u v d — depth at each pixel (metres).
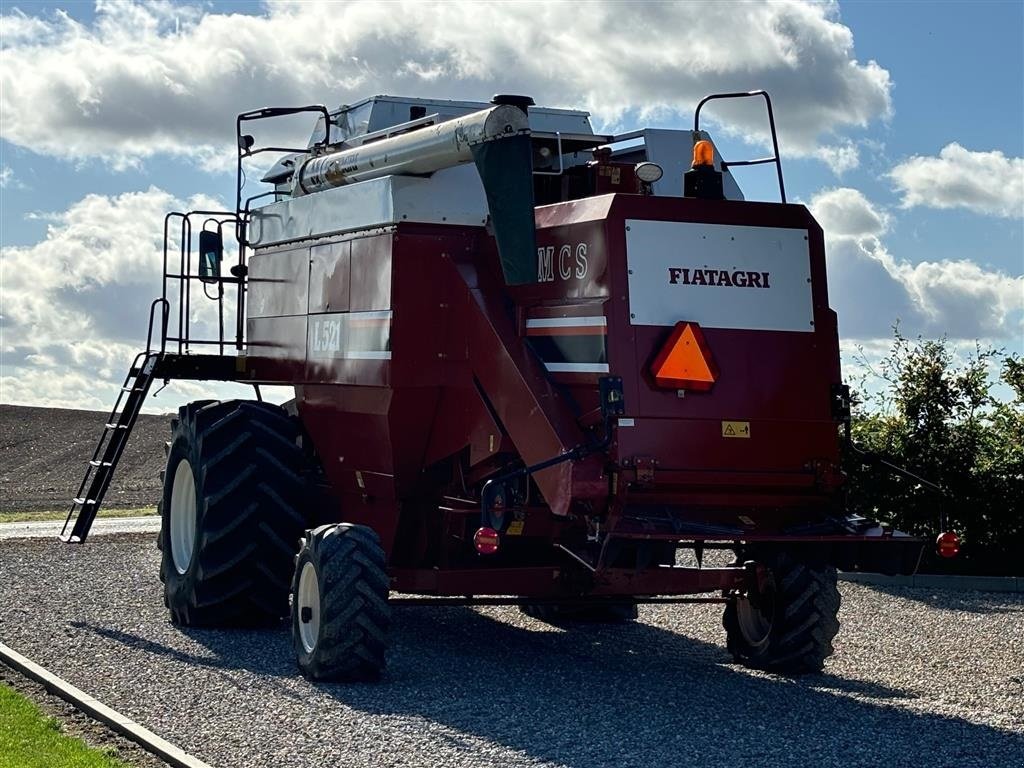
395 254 10.00
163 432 38.47
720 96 10.27
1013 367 15.99
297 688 8.80
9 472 31.16
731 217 9.17
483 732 7.63
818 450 9.17
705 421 8.85
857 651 10.70
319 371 11.08
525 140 9.02
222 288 12.75
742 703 8.57
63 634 10.64
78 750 7.07
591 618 12.26
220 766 6.87
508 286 9.73
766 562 9.77
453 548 10.38
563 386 9.12
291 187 11.95
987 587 14.36
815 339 9.24
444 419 10.11
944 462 15.45
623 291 8.82
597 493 8.58
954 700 8.79
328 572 8.96
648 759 7.12
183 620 11.32
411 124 10.68
